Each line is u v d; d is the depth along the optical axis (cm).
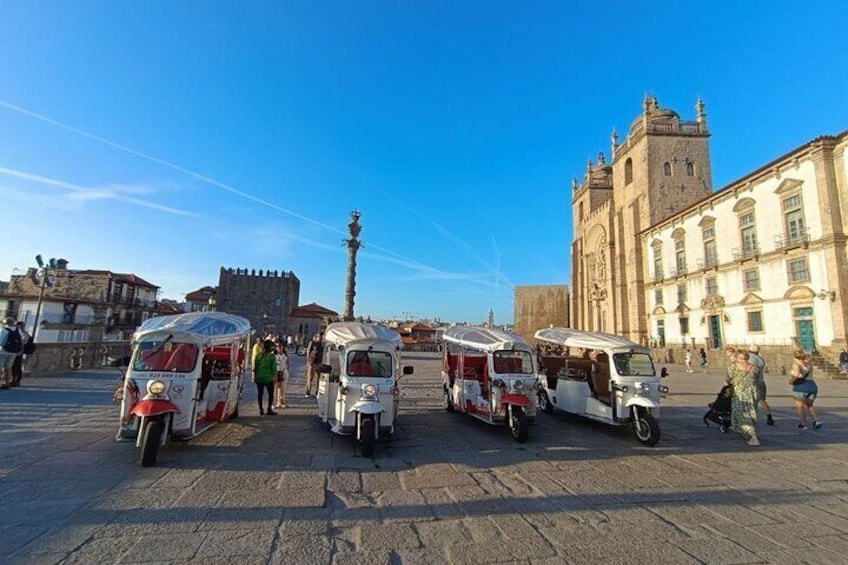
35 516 457
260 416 1059
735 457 786
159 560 377
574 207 6706
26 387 1324
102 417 949
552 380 1241
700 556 414
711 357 3225
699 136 4559
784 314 2720
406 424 1029
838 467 726
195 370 749
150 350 749
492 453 782
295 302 7900
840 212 2436
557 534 454
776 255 2783
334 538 431
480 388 1008
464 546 421
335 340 911
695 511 527
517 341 996
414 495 557
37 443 735
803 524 495
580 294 6319
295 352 4472
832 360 2386
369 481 608
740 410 905
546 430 1007
